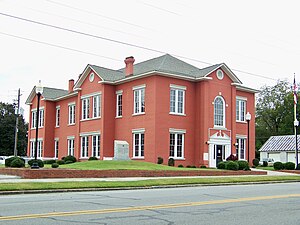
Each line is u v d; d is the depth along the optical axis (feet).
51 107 180.96
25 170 76.13
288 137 228.84
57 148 176.86
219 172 101.65
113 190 64.69
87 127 148.87
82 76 152.35
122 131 136.05
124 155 112.98
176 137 126.31
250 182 86.38
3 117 272.92
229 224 31.81
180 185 74.18
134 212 37.19
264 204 44.80
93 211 37.50
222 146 133.28
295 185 80.18
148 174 90.89
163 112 123.65
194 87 132.87
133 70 139.74
